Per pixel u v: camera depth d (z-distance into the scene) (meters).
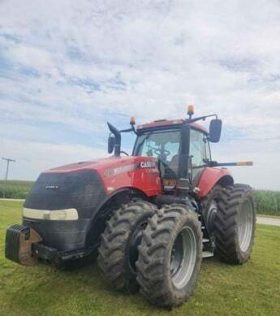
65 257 3.67
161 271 3.45
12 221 9.58
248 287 4.34
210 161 5.73
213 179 5.36
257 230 9.80
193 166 5.20
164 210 3.81
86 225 3.75
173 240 3.57
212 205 5.36
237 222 5.22
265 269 5.18
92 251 4.07
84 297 3.82
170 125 5.14
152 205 4.07
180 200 4.44
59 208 3.74
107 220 4.09
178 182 4.61
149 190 4.47
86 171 3.92
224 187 5.75
